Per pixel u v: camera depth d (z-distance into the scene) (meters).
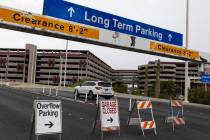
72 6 23.08
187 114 22.70
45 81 168.88
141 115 20.02
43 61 171.38
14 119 15.88
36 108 10.39
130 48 27.17
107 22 25.23
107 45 25.98
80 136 12.41
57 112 10.77
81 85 33.12
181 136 13.41
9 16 20.33
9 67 170.38
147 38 28.52
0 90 42.22
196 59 34.78
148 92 66.06
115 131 13.88
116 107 12.83
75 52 169.75
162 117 19.64
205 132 14.73
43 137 11.98
